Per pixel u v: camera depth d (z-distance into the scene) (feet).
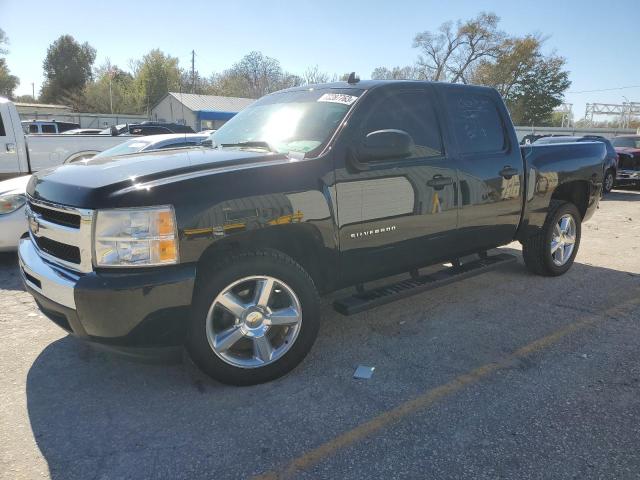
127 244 8.95
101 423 9.23
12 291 16.47
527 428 9.05
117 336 9.11
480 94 14.97
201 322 9.78
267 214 9.98
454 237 13.79
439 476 7.86
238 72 212.23
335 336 13.05
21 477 7.81
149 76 192.95
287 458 8.28
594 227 29.17
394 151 11.12
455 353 12.07
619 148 53.98
